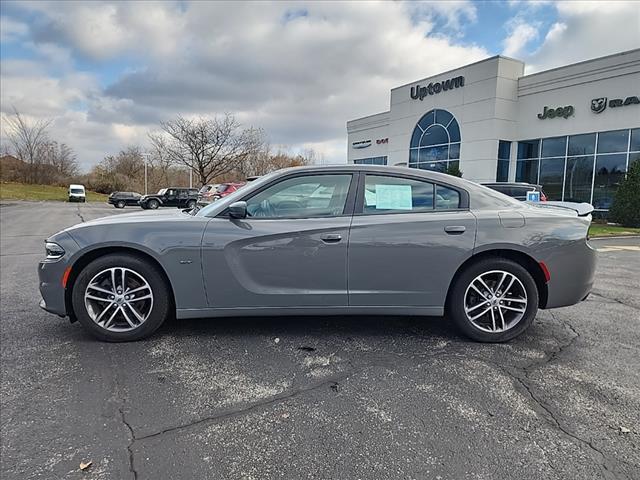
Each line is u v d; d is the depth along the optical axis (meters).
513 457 2.03
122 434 2.20
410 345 3.42
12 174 57.19
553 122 18.27
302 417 2.37
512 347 3.41
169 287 3.39
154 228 3.31
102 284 3.37
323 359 3.13
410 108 23.62
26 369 2.92
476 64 19.80
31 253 8.51
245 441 2.15
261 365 3.02
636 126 15.67
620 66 16.02
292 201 3.43
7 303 4.57
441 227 3.35
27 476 1.87
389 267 3.34
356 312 3.42
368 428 2.27
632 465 1.97
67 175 62.91
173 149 34.88
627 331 3.81
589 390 2.70
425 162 23.00
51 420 2.31
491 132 19.34
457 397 2.60
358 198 3.43
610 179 16.56
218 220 3.35
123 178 57.44
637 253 9.19
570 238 3.43
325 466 1.96
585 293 3.53
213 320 3.93
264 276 3.33
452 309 3.46
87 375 2.84
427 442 2.15
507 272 3.42
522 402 2.54
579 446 2.12
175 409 2.44
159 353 3.21
